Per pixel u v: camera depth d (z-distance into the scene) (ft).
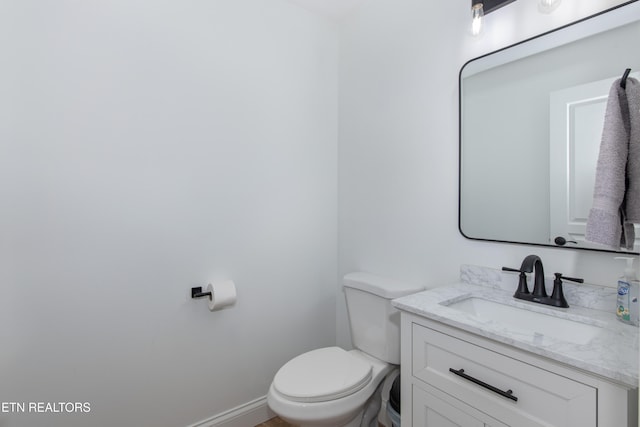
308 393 4.14
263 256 6.06
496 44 4.43
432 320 3.59
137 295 4.78
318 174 6.81
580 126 3.68
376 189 6.18
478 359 3.18
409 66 5.54
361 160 6.51
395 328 5.05
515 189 4.23
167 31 4.99
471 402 3.24
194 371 5.31
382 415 5.83
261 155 6.00
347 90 6.84
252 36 5.86
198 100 5.28
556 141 3.87
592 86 3.58
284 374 4.62
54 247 4.19
